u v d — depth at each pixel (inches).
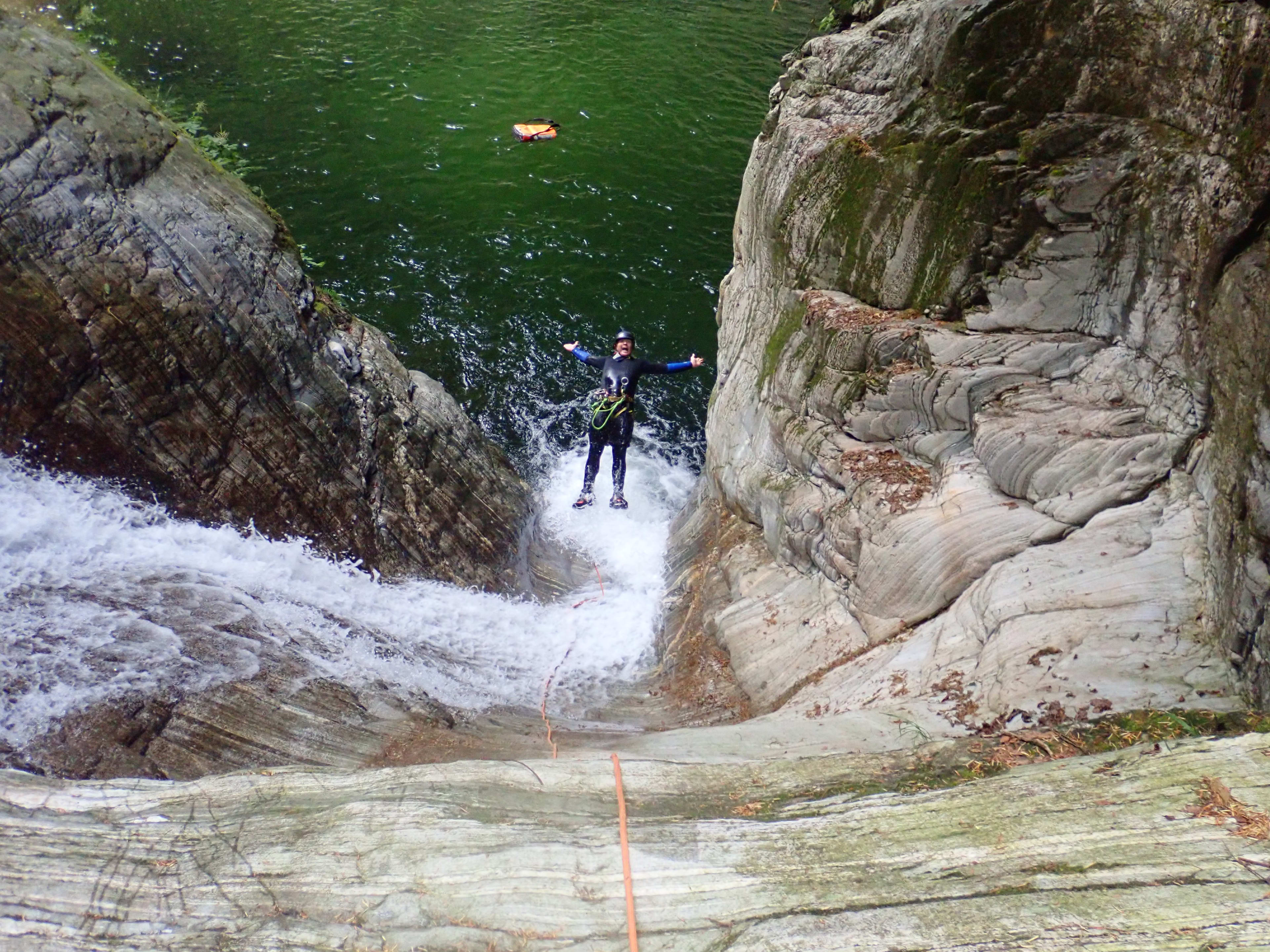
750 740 163.3
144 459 207.9
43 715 150.0
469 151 581.3
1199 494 159.3
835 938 93.8
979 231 197.8
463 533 283.6
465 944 97.2
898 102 221.8
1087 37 174.7
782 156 264.1
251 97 612.4
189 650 174.2
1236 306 144.7
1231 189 147.0
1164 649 146.3
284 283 253.8
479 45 732.7
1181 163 160.7
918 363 205.0
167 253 221.0
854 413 216.8
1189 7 155.6
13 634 159.9
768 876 105.3
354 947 97.5
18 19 228.2
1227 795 103.0
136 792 127.7
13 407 189.2
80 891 103.8
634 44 765.3
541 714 214.5
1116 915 89.8
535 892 103.6
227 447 223.6
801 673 205.2
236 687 173.0
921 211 212.5
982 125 195.8
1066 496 172.9
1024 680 150.1
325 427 250.2
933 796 118.6
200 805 124.8
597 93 676.1
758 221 282.7
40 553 179.0
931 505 189.9
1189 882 92.2
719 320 327.3
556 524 347.3
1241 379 142.4
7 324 189.3
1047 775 116.7
